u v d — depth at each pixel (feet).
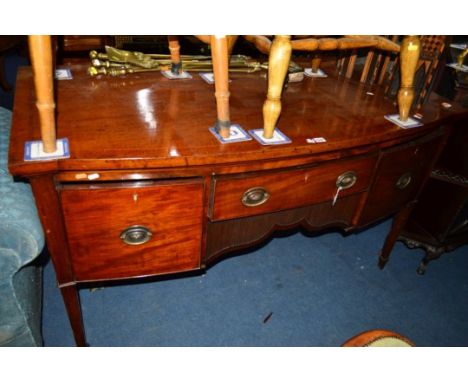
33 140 2.24
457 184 4.48
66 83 3.15
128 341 3.82
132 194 2.34
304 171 2.77
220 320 4.16
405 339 2.36
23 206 2.49
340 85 3.90
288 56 2.29
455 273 5.28
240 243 3.08
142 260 2.69
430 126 3.22
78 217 2.34
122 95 3.04
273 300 4.48
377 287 4.87
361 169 3.07
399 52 3.14
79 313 3.07
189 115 2.82
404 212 4.42
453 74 5.10
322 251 5.33
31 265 3.25
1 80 8.64
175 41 3.48
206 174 2.47
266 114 2.48
